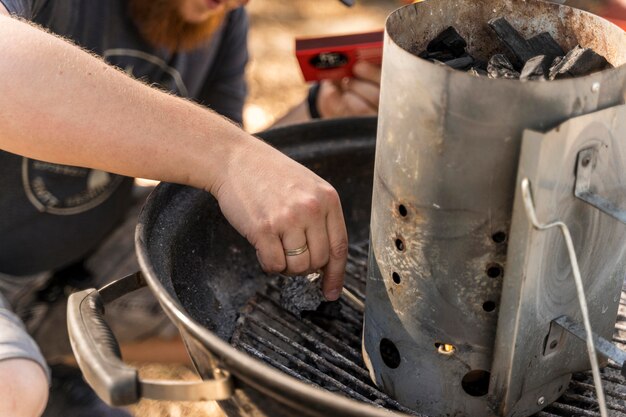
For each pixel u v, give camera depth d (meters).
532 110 0.75
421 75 0.78
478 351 0.90
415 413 0.98
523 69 0.87
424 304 0.90
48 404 1.46
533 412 0.95
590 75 0.76
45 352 1.63
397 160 0.86
